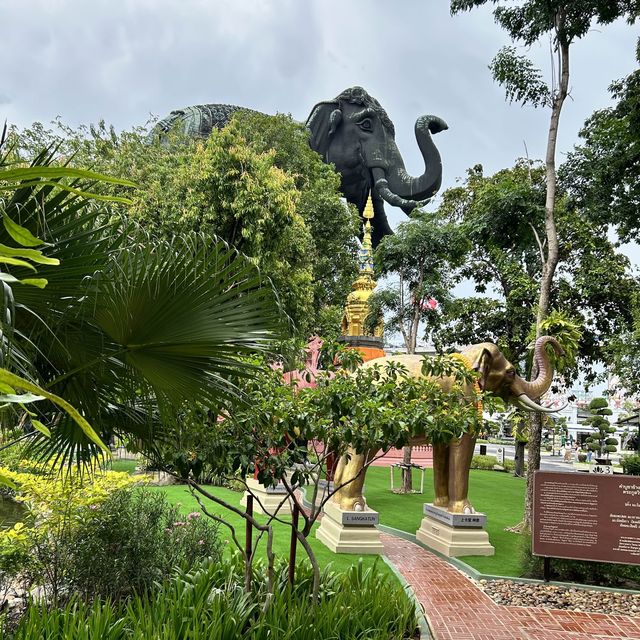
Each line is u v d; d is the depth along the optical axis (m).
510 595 7.54
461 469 9.73
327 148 42.38
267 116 26.42
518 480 20.45
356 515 9.20
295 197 18.98
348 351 5.76
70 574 6.06
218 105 39.53
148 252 3.50
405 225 15.31
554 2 11.20
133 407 4.84
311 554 5.21
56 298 3.55
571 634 6.36
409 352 15.35
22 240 1.44
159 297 3.55
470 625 6.50
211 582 5.67
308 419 4.95
